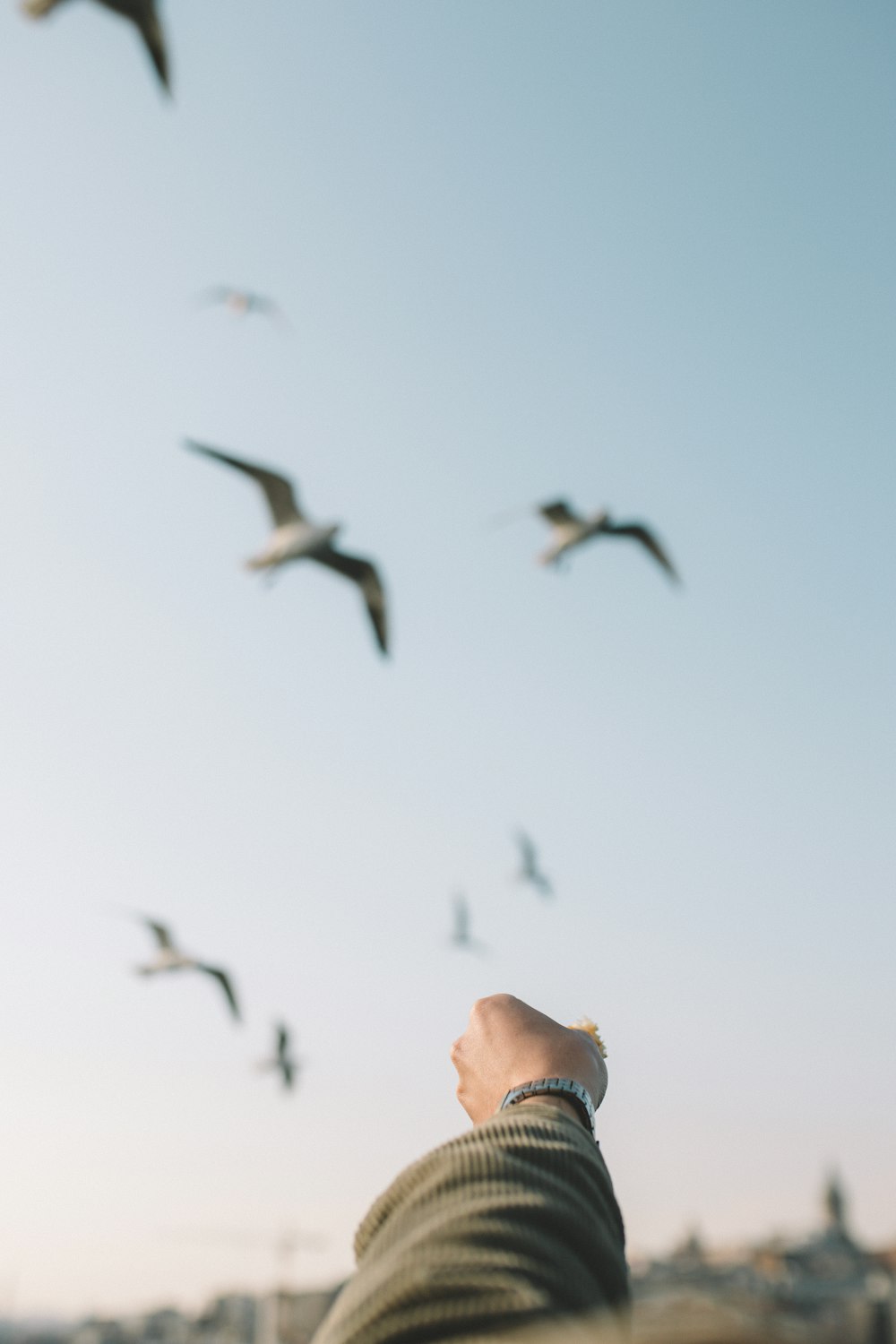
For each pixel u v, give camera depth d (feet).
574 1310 3.17
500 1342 2.83
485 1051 5.37
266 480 34.42
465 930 60.44
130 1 24.32
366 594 34.81
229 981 45.19
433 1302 3.08
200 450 34.68
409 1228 3.59
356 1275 3.73
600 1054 5.54
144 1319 238.89
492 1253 3.24
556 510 45.16
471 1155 3.85
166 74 24.49
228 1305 218.18
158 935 45.39
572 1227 3.53
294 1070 57.47
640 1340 2.25
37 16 22.85
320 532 33.88
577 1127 4.37
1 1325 244.63
